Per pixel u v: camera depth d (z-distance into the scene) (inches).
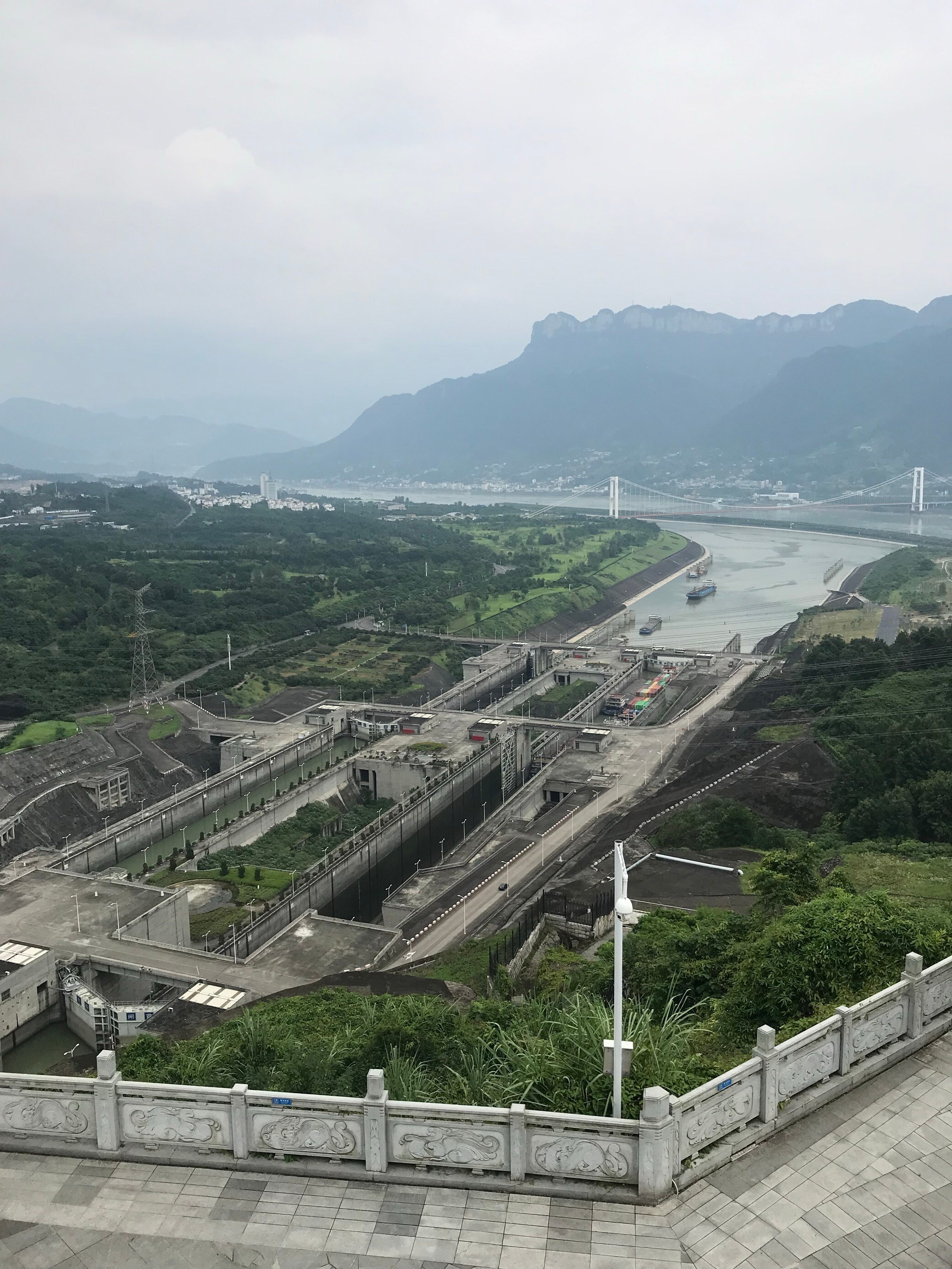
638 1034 1208.8
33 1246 922.7
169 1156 1027.3
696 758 6638.8
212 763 7815.0
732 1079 1005.2
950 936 1509.6
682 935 2346.2
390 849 6151.6
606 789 6368.1
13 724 7347.4
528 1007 2006.6
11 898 4717.0
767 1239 904.3
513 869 5142.7
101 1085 1023.6
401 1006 2222.0
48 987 4037.9
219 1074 1496.1
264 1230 936.9
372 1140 989.8
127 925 4419.3
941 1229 911.7
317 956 4207.7
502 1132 978.1
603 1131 963.3
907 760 4911.4
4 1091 1053.8
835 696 6953.7
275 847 6146.7
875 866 3774.6
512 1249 904.3
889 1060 1144.8
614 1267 880.3
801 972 1489.9
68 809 6294.3
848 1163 994.1
